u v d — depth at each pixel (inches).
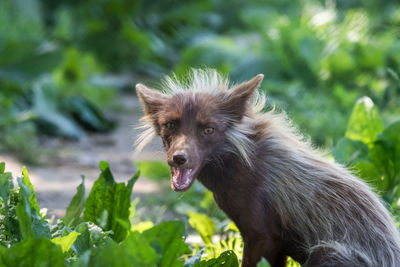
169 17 1296.8
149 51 1153.4
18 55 796.0
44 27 1202.0
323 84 852.0
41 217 239.6
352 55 893.8
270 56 919.0
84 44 1154.7
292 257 268.4
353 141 346.9
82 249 229.6
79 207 266.4
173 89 296.8
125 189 252.8
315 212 257.6
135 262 193.8
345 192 261.4
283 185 257.6
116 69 1127.6
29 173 573.3
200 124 260.4
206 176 267.4
